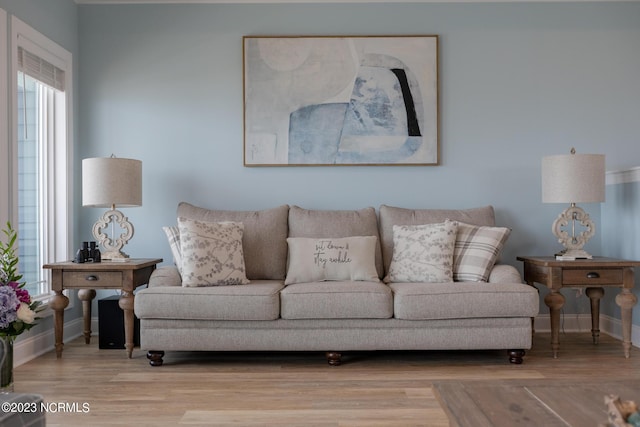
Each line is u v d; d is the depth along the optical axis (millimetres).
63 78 3932
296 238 3660
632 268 3463
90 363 3264
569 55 4152
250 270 3730
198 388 2760
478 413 1388
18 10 3328
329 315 3117
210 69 4148
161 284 3309
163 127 4148
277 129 4121
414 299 3092
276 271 3746
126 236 3707
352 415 2359
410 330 3145
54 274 3365
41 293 3748
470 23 4156
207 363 3264
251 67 4109
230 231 3529
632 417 1072
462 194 4148
